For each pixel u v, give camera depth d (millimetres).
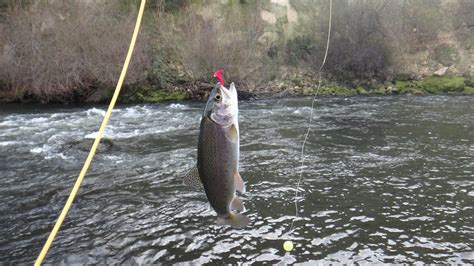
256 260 1696
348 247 1784
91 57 7121
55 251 1801
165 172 2881
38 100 7098
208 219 2090
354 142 3689
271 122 4785
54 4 7582
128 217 2131
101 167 3029
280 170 2865
